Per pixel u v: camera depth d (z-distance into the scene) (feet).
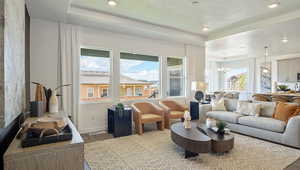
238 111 14.29
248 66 32.37
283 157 8.90
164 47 18.47
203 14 12.89
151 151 9.84
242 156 9.05
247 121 12.25
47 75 12.30
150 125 15.92
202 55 21.58
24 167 4.25
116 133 12.64
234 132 13.23
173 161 8.61
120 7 11.74
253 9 11.93
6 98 4.46
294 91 24.14
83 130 13.84
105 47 14.88
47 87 12.29
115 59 15.42
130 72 16.57
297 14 11.84
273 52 26.16
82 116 13.85
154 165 8.23
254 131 11.89
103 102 14.83
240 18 13.64
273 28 14.19
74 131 5.95
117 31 15.15
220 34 17.40
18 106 6.31
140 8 11.90
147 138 12.14
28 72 11.21
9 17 4.80
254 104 13.51
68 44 13.02
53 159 4.54
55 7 10.19
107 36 14.98
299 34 15.92
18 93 6.33
